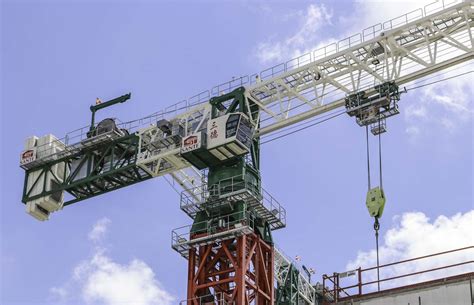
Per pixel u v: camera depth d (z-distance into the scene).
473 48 84.12
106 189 97.94
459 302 71.25
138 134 95.44
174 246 87.31
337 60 88.75
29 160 99.31
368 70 87.75
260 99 91.94
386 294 73.50
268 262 87.69
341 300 74.62
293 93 90.25
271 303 85.69
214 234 85.75
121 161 96.25
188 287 85.56
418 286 72.88
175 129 92.50
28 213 98.62
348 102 86.88
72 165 98.88
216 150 88.62
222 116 89.19
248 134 89.00
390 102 85.69
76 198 99.19
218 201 87.50
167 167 94.81
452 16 85.50
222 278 86.81
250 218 87.62
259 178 90.44
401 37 87.31
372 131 85.69
